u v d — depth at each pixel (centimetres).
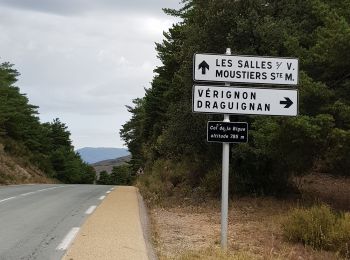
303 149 1340
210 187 1903
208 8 1819
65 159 8244
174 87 2620
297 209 1108
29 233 1033
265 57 858
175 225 1245
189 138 1930
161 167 3241
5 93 5509
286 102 855
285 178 1759
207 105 843
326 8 1442
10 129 5641
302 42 1633
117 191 2527
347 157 1309
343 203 1503
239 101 848
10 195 2033
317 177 2242
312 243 958
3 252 838
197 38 1847
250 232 1127
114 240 949
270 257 822
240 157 1739
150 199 1944
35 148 6606
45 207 1554
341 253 920
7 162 4553
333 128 1259
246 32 1688
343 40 1267
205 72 848
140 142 7556
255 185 1802
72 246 886
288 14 1744
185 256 789
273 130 1283
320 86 1324
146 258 796
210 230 1169
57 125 9125
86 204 1669
